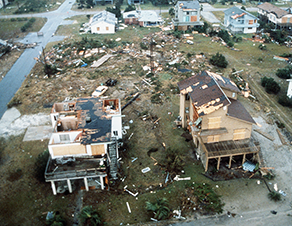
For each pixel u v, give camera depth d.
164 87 47.53
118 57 58.69
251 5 102.44
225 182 29.81
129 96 45.16
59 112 31.27
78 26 80.19
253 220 25.89
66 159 28.56
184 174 30.88
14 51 65.56
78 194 28.77
